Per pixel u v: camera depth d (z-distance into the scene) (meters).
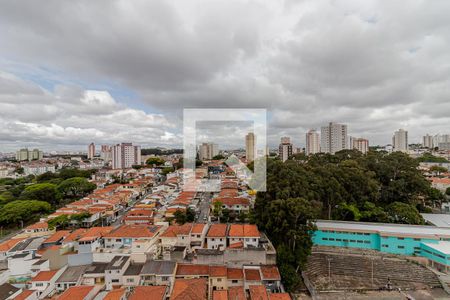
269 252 41.16
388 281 40.31
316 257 46.44
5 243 49.28
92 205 71.38
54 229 58.94
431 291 38.84
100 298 32.56
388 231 48.66
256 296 32.69
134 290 32.59
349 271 43.00
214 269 38.56
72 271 38.62
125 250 43.09
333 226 51.25
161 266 38.03
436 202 73.81
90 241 44.19
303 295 38.34
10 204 70.94
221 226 50.16
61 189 93.81
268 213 46.50
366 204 58.25
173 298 30.86
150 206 71.81
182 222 58.72
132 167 164.00
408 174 66.56
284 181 50.38
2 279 38.62
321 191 55.22
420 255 46.50
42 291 34.62
